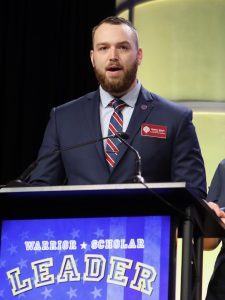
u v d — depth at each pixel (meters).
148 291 3.07
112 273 3.12
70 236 3.21
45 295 3.18
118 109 4.33
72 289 3.15
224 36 6.73
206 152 6.54
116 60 4.23
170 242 3.10
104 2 7.59
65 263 3.18
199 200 3.12
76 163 4.22
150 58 6.77
